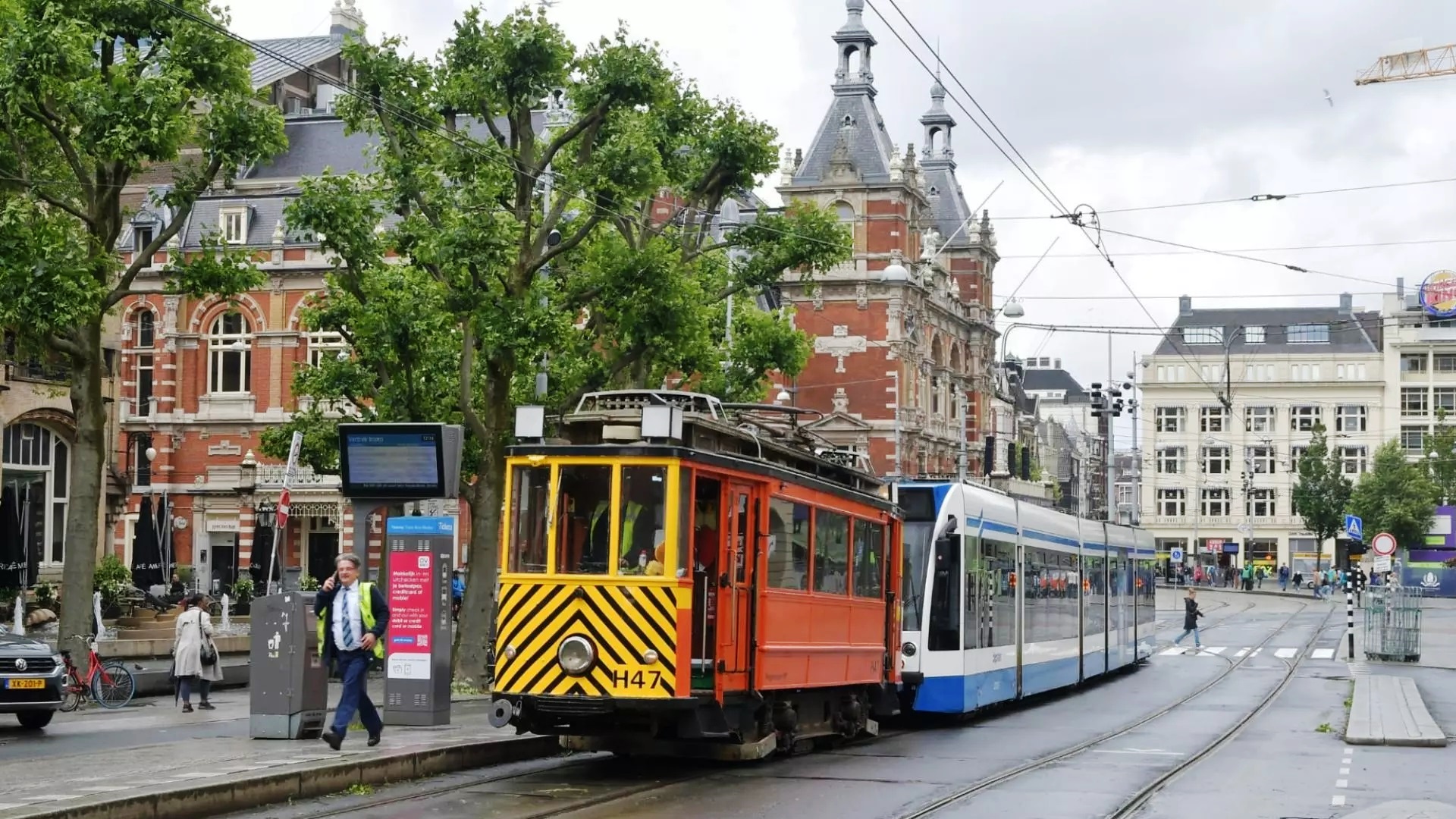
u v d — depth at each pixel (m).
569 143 31.25
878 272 68.81
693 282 30.80
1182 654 46.53
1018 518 28.34
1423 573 94.81
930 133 85.94
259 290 61.28
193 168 27.52
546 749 18.58
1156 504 120.25
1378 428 116.88
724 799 14.85
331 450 33.41
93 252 25.64
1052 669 30.11
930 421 74.88
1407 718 23.89
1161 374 120.62
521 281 29.22
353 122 29.86
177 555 61.16
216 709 24.98
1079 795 15.59
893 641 22.58
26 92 23.95
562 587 16.06
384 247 29.78
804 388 69.12
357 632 16.23
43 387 38.34
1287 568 100.69
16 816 11.38
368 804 14.11
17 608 31.66
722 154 33.25
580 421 16.73
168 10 25.20
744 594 16.97
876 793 15.52
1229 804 15.11
